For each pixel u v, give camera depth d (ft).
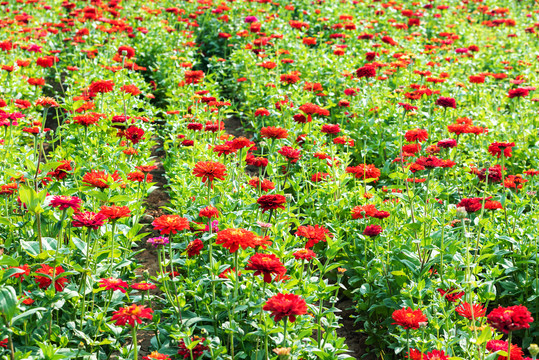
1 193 15.06
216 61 34.24
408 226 13.91
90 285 12.70
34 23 38.42
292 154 16.49
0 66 26.58
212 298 12.40
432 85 29.68
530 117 26.68
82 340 11.72
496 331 12.50
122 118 20.01
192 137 23.08
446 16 48.29
